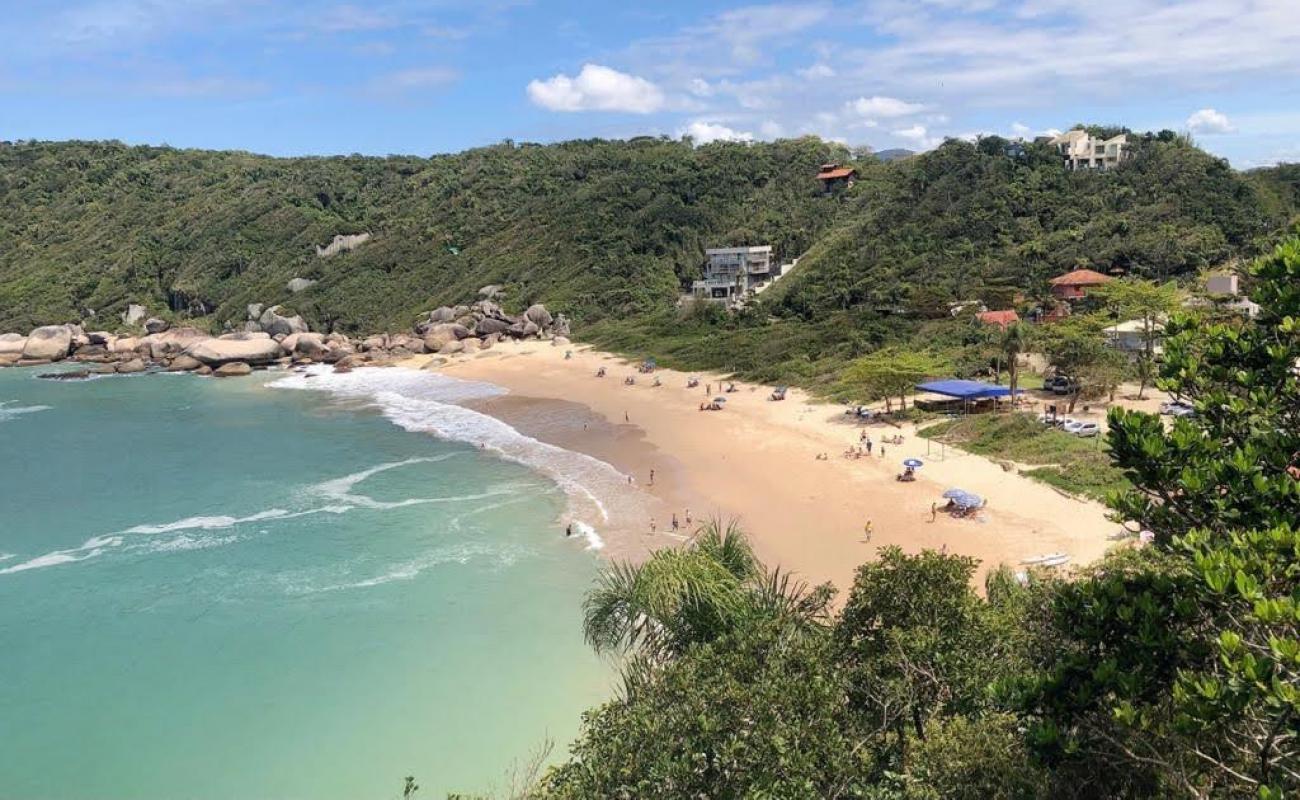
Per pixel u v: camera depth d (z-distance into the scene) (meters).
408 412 74.88
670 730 11.40
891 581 13.48
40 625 32.69
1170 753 9.36
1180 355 11.02
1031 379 63.78
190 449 62.12
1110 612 9.42
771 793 10.23
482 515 43.81
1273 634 8.00
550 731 25.08
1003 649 13.20
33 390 92.88
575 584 34.62
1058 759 9.15
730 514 42.19
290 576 36.62
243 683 28.23
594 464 53.69
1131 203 96.50
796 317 94.31
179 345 111.50
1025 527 36.78
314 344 108.44
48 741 25.41
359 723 25.88
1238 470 9.30
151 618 33.06
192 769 24.02
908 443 51.59
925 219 105.38
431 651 29.78
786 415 62.41
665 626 15.67
